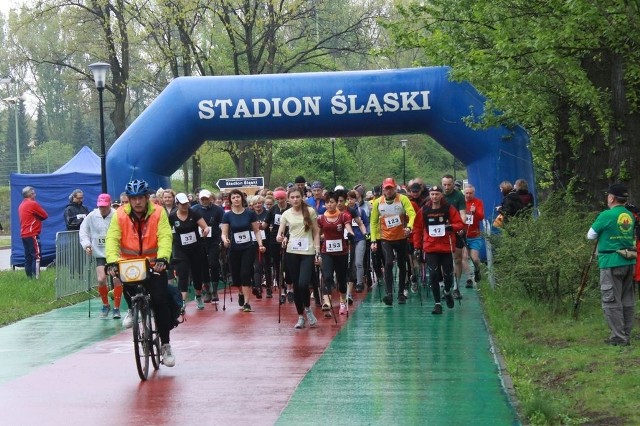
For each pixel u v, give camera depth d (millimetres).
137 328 8805
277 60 37406
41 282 19250
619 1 11914
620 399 7445
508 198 15961
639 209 12812
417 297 15844
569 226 13055
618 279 9914
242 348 10891
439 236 13484
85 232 14031
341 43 40625
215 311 14656
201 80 19266
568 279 12320
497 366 9344
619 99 13633
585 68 14727
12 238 24328
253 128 19109
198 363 9898
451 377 8836
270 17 34469
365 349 10609
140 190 8719
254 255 14547
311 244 12430
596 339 10320
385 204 14469
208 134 19359
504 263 13352
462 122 18703
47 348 11227
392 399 7926
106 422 7305
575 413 7188
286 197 16062
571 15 12609
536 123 17828
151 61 36938
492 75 14680
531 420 7035
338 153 51938
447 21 16766
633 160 13633
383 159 57781
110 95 52969
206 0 34219
